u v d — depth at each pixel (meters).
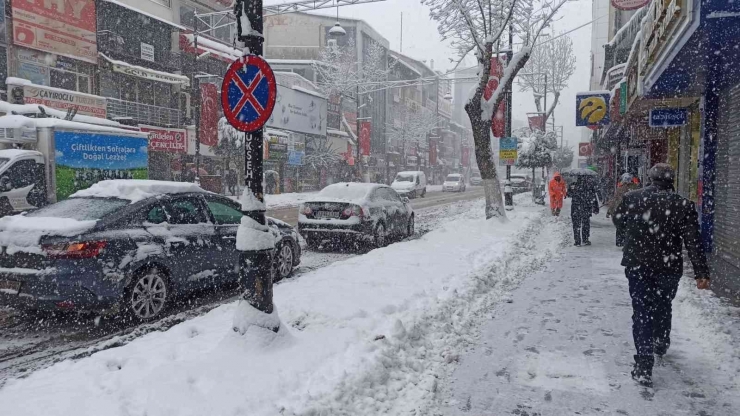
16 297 5.39
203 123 31.92
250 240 4.30
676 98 12.40
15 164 12.38
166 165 31.45
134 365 4.05
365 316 5.40
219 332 4.90
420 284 6.99
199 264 6.57
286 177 44.53
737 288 7.20
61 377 3.81
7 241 5.50
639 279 4.30
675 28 7.80
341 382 3.73
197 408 3.25
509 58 18.67
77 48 25.17
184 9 33.72
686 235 4.18
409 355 4.62
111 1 26.72
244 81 4.34
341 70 48.53
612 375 4.41
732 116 9.65
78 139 13.91
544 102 41.97
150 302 5.95
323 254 11.23
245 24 4.38
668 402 3.92
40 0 23.14
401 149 70.81
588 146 42.25
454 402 3.91
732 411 3.77
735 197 9.22
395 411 3.65
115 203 6.11
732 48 7.92
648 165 20.77
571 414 3.73
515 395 4.04
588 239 12.45
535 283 8.02
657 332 4.48
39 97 22.58
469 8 15.09
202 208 6.99
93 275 5.36
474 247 10.58
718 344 4.98
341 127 52.88
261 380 3.66
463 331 5.54
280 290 6.55
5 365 4.55
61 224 5.49
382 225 12.20
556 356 4.84
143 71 28.31
